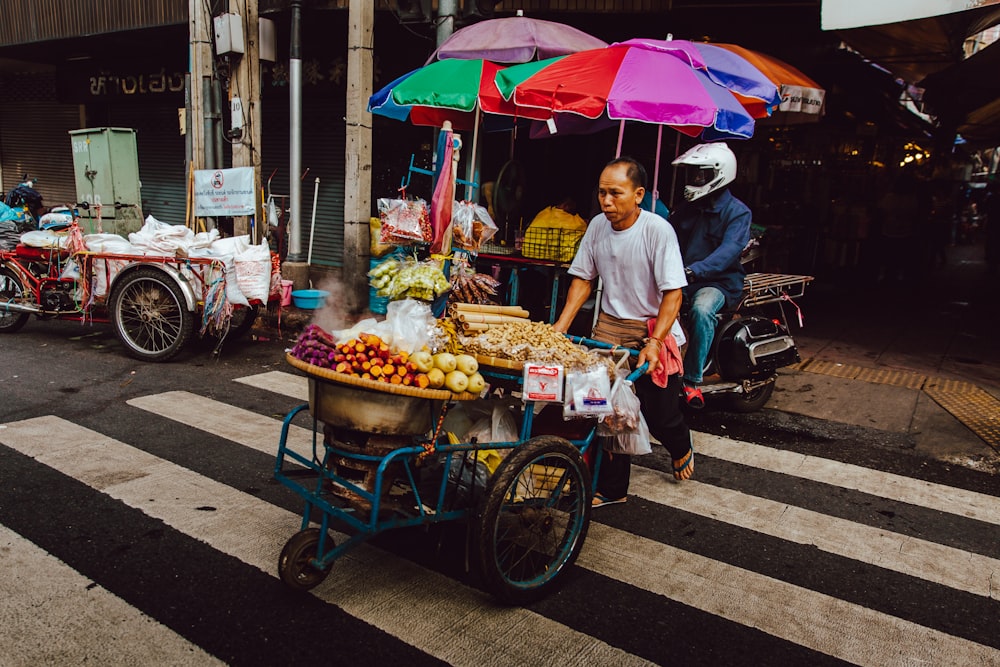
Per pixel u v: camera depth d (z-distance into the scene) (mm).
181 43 11602
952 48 7957
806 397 6012
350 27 7625
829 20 5902
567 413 2895
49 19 11531
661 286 3400
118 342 7039
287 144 11180
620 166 3377
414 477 2938
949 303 10586
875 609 3057
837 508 4055
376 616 2807
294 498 3805
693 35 9062
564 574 3078
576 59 5160
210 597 2873
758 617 2959
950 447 5008
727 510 3977
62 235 6820
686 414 5621
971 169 25406
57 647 2520
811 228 11617
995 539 3746
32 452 4242
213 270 6055
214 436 4656
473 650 2631
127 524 3436
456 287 5125
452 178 5086
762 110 6453
